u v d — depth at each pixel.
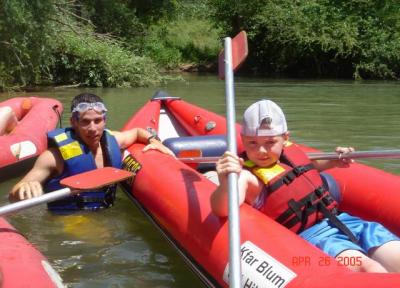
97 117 3.58
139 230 3.31
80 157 3.56
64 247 3.05
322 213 2.57
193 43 20.62
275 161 2.62
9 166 4.39
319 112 7.99
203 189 2.90
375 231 2.41
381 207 2.97
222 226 2.46
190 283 2.64
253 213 2.45
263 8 17.69
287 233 2.28
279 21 16.81
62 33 12.50
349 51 15.52
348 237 2.42
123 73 12.61
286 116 7.57
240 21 18.86
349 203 3.17
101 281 2.65
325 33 16.05
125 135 4.09
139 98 10.05
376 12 15.85
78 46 12.44
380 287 1.78
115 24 18.41
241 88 12.10
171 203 2.93
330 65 16.61
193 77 16.06
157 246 3.08
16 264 2.27
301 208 2.56
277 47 17.39
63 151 3.54
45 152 3.60
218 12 19.27
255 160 2.62
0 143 4.41
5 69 11.00
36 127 4.99
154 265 2.84
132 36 18.95
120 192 4.06
